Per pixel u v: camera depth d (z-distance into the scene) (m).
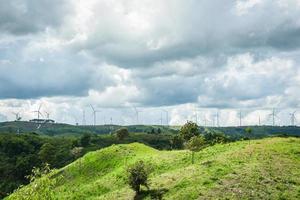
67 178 118.12
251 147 92.62
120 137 195.00
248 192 65.56
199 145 93.69
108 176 105.25
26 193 44.19
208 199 64.75
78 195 95.56
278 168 75.56
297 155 84.31
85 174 117.06
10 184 180.12
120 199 77.62
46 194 44.56
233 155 87.31
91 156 127.56
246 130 129.62
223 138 129.75
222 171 76.44
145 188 79.00
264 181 69.44
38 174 45.97
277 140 100.06
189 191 69.06
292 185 68.12
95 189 96.81
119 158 119.94
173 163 97.06
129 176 78.00
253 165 77.38
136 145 134.38
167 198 69.31
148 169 80.19
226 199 63.91
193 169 82.56
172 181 77.88
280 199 63.00
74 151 191.88
